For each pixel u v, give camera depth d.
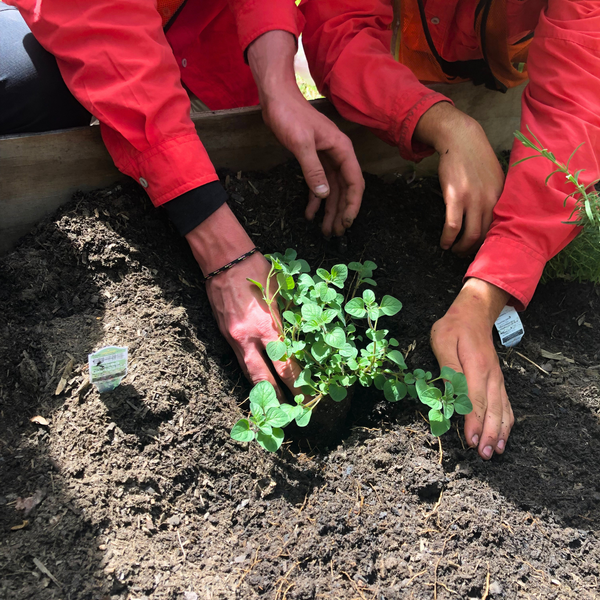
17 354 1.39
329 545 1.22
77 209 1.66
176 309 1.56
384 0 2.00
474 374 1.41
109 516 1.17
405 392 1.39
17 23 1.64
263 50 1.66
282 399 1.42
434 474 1.35
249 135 1.93
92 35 1.38
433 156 2.31
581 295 1.91
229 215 1.51
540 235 1.54
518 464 1.39
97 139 1.65
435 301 1.79
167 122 1.41
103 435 1.27
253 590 1.13
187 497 1.27
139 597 1.06
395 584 1.16
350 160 1.64
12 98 1.58
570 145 1.54
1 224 1.67
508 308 1.70
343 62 1.81
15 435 1.27
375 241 1.93
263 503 1.30
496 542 1.23
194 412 1.37
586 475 1.38
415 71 2.37
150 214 1.73
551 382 1.63
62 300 1.55
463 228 1.97
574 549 1.24
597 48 1.55
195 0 2.04
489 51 2.03
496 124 2.47
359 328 1.72
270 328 1.43
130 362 1.41
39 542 1.10
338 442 1.54
